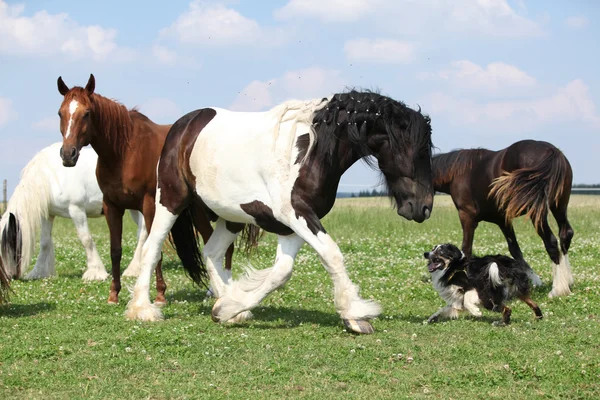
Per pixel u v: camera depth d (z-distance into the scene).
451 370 6.25
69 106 9.35
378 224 22.75
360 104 7.66
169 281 12.68
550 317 8.70
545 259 14.95
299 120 7.82
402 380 5.95
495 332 7.66
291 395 5.61
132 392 5.68
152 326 8.23
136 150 9.98
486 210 11.53
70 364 6.46
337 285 7.75
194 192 8.66
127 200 10.15
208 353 6.79
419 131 7.62
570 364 6.29
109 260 15.84
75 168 13.02
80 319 8.67
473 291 8.38
